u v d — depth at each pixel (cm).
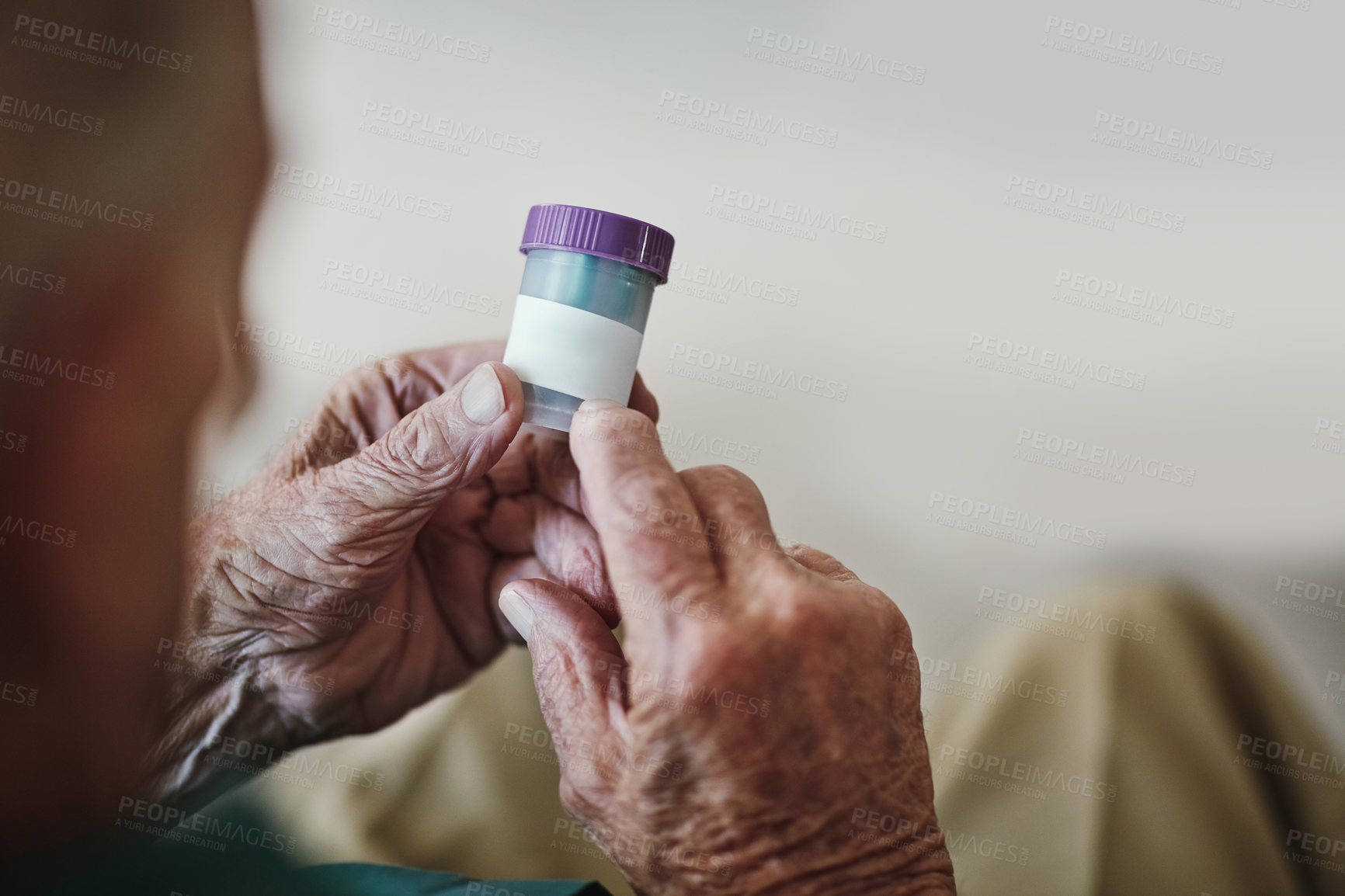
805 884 66
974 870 97
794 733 65
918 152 146
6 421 72
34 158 70
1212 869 92
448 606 108
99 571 78
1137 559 146
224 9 78
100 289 74
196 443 88
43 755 74
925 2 142
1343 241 140
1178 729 103
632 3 142
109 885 73
